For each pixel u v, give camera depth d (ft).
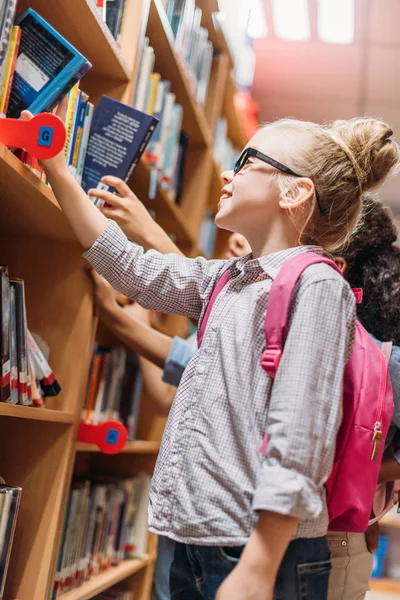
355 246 4.74
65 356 4.97
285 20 10.91
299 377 3.05
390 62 11.64
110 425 5.00
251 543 2.89
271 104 13.69
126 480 6.84
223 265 4.17
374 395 3.59
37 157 3.65
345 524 3.45
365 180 4.12
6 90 3.76
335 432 3.08
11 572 4.58
